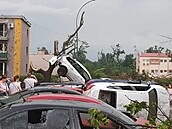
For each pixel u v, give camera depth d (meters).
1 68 58.91
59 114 5.78
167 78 7.84
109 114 5.87
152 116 4.88
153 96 10.47
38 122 5.75
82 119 5.77
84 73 16.30
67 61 16.44
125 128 5.82
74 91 9.71
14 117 5.72
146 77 10.95
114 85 10.38
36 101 5.99
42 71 17.77
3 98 10.01
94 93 10.26
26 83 16.56
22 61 60.72
